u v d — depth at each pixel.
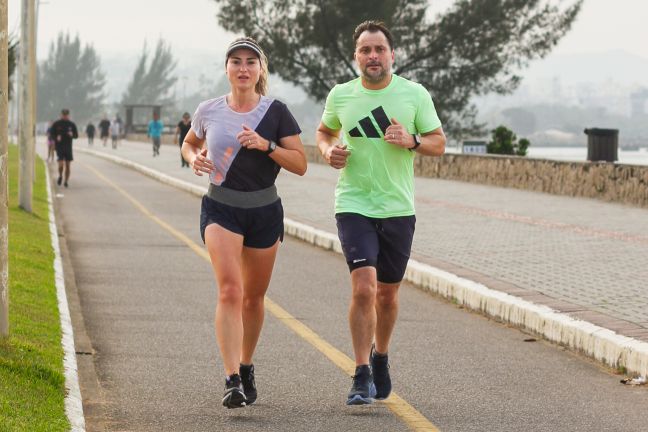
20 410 8.86
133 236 26.25
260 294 10.34
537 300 15.14
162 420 9.72
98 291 17.47
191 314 15.43
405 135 10.16
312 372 11.82
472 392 10.98
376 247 10.32
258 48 10.05
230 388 9.58
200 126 10.19
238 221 9.96
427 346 13.39
